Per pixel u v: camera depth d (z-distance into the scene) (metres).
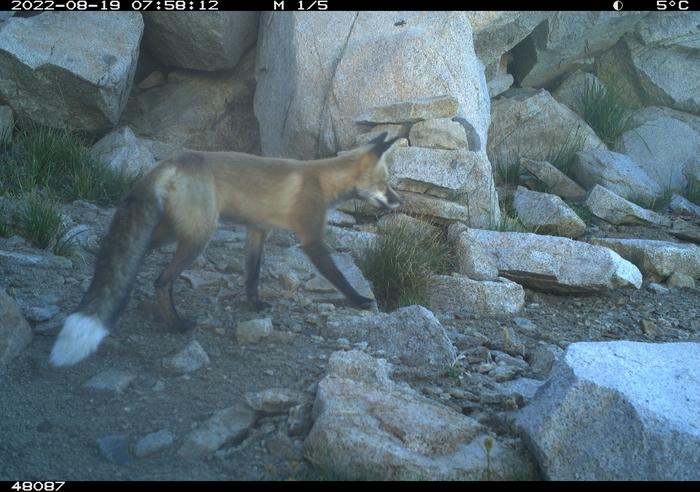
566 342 2.89
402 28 3.85
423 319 2.67
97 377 2.45
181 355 2.51
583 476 2.11
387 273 3.13
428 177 3.46
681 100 4.74
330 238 3.25
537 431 2.17
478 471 2.15
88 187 3.45
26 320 2.61
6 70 3.74
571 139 4.41
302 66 3.89
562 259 3.24
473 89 3.80
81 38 3.87
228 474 2.19
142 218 2.52
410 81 3.71
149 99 4.44
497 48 4.41
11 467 2.18
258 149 4.43
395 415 2.25
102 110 3.86
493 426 2.36
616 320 3.12
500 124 4.41
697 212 4.14
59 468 2.19
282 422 2.34
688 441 2.09
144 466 2.21
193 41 4.27
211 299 2.85
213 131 4.36
